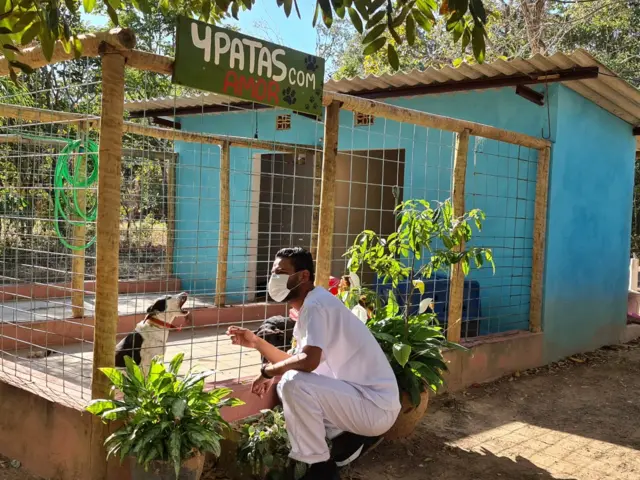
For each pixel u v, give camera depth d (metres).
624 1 13.56
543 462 4.38
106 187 3.35
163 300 4.38
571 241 7.44
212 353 6.20
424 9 3.00
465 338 6.39
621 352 8.15
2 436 4.03
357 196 10.00
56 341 6.55
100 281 3.39
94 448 3.39
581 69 6.51
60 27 2.91
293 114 9.20
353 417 3.42
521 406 5.60
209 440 3.12
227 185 7.83
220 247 7.91
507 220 7.29
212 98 8.51
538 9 12.94
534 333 6.92
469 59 7.53
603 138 8.02
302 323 3.49
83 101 6.89
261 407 4.29
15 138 5.89
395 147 8.20
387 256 4.66
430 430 4.84
